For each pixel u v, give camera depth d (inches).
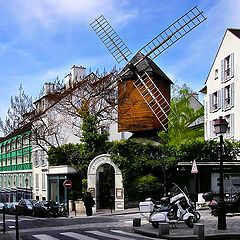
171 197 805.9
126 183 1369.3
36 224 964.6
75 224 930.1
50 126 1782.7
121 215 1160.2
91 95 1662.2
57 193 1769.2
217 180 1307.8
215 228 709.9
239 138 1446.9
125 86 1663.4
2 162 2817.4
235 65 1491.1
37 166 2081.7
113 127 1926.7
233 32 1533.0
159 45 1652.3
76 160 1662.2
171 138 1728.6
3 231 783.1
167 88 1782.7
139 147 1406.3
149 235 689.0
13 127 1753.2
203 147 1387.8
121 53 1675.7
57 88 1898.4
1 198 2731.3
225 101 1547.7
